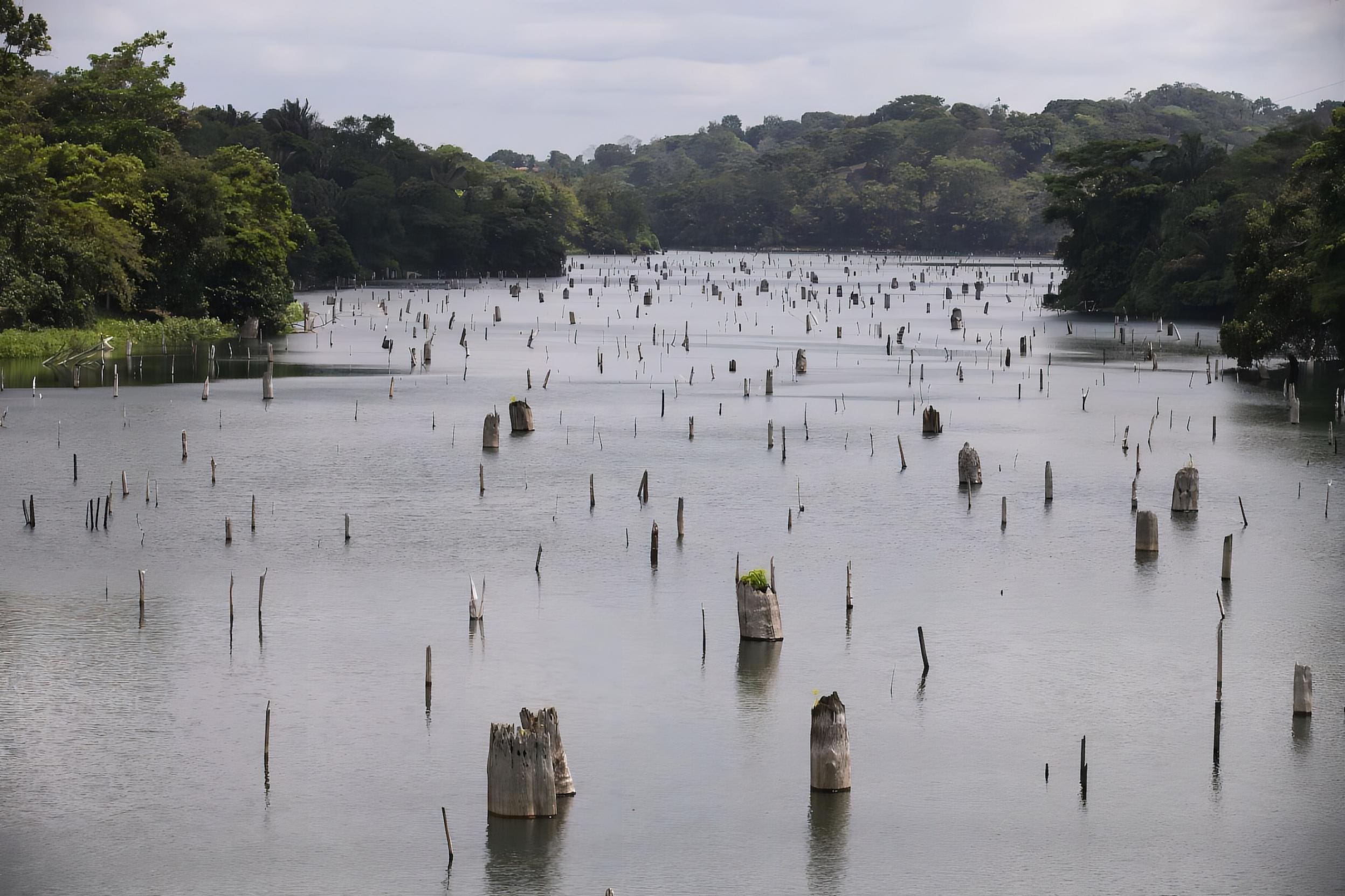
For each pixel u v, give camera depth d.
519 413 105.94
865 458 96.06
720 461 94.56
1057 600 61.91
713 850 39.00
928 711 48.84
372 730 46.69
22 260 153.12
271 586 62.88
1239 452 98.62
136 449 95.81
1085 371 151.75
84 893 36.53
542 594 62.22
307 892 36.69
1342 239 126.81
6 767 43.47
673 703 49.31
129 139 190.62
